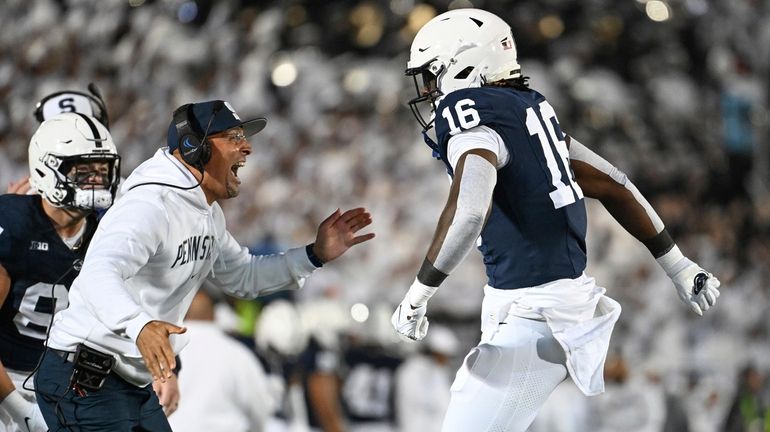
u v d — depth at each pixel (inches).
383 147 1765.5
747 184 1978.3
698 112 2030.0
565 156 510.0
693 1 2092.8
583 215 508.7
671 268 560.4
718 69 2069.4
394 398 1024.9
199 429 729.6
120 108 1861.5
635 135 1947.6
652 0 2069.4
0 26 1930.4
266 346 909.2
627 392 1172.5
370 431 1012.5
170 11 1977.1
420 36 521.0
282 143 1771.7
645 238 557.0
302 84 1913.1
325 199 1663.4
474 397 496.7
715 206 1884.8
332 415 920.3
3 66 1884.8
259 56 1959.9
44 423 554.9
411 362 1039.0
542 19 1991.9
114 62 1932.8
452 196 470.6
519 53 1994.3
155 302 512.1
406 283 1502.2
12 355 570.3
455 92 495.5
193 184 511.8
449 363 1098.7
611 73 2025.1
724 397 1391.5
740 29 2118.6
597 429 1152.8
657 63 2044.8
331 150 1761.8
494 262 505.0
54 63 1904.5
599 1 2043.6
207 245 528.1
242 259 561.0
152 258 502.6
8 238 555.8
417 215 1605.6
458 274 1341.0
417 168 1716.3
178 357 666.8
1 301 557.0
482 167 471.5
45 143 554.9
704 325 1520.7
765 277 1696.6
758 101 2053.4
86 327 512.4
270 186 1653.5
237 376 743.1
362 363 1021.2
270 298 928.3
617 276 1537.9
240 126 526.0
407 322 493.0
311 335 930.1
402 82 1889.8
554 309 496.4
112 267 471.2
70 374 515.5
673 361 1444.4
